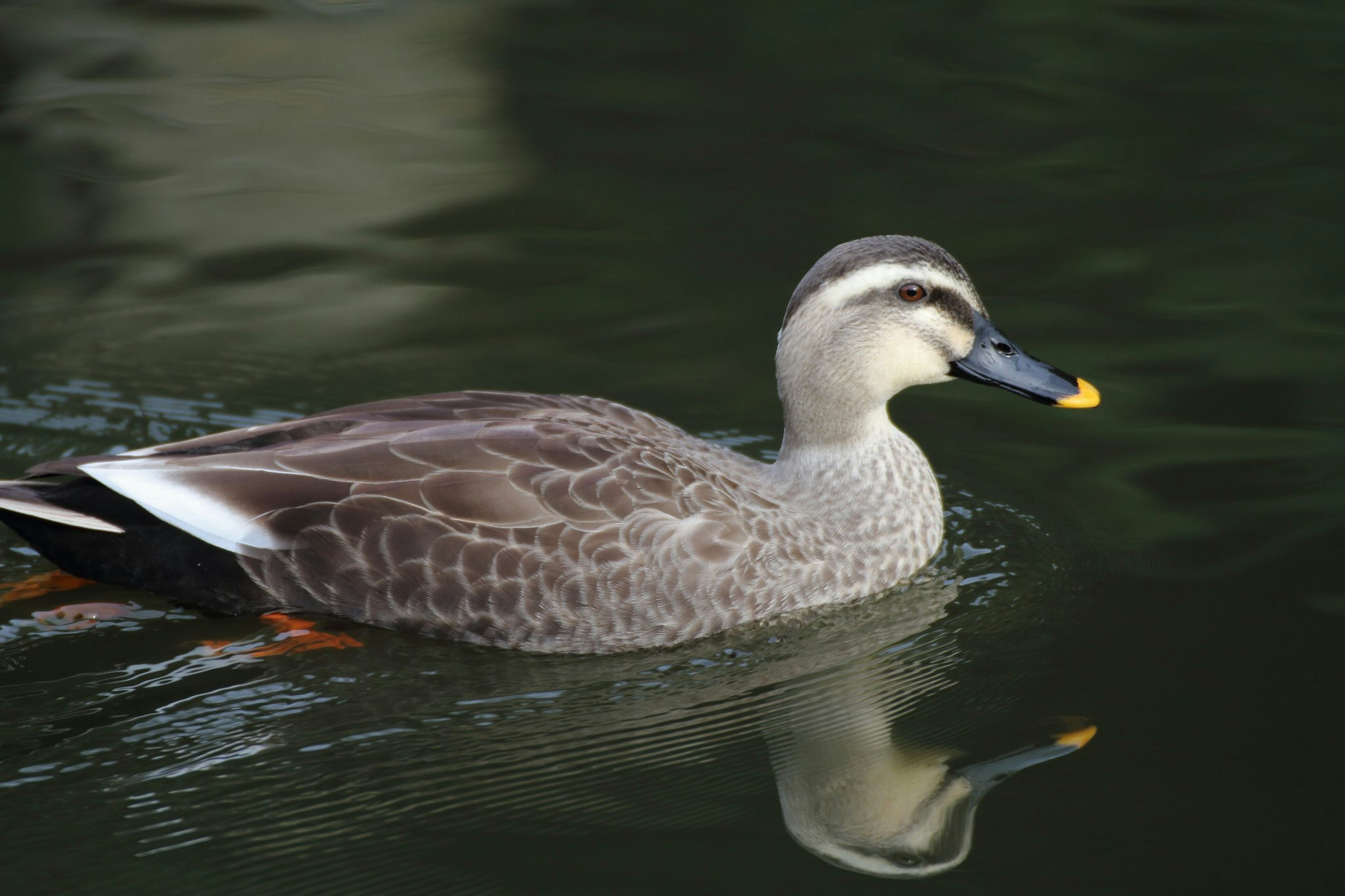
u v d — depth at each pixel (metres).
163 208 18.00
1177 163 19.23
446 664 10.37
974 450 13.73
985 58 22.58
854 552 11.26
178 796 8.95
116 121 20.41
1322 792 8.77
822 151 19.80
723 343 15.34
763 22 23.88
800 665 10.56
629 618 10.42
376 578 10.34
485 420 10.81
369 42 23.19
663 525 10.41
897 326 11.27
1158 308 15.88
